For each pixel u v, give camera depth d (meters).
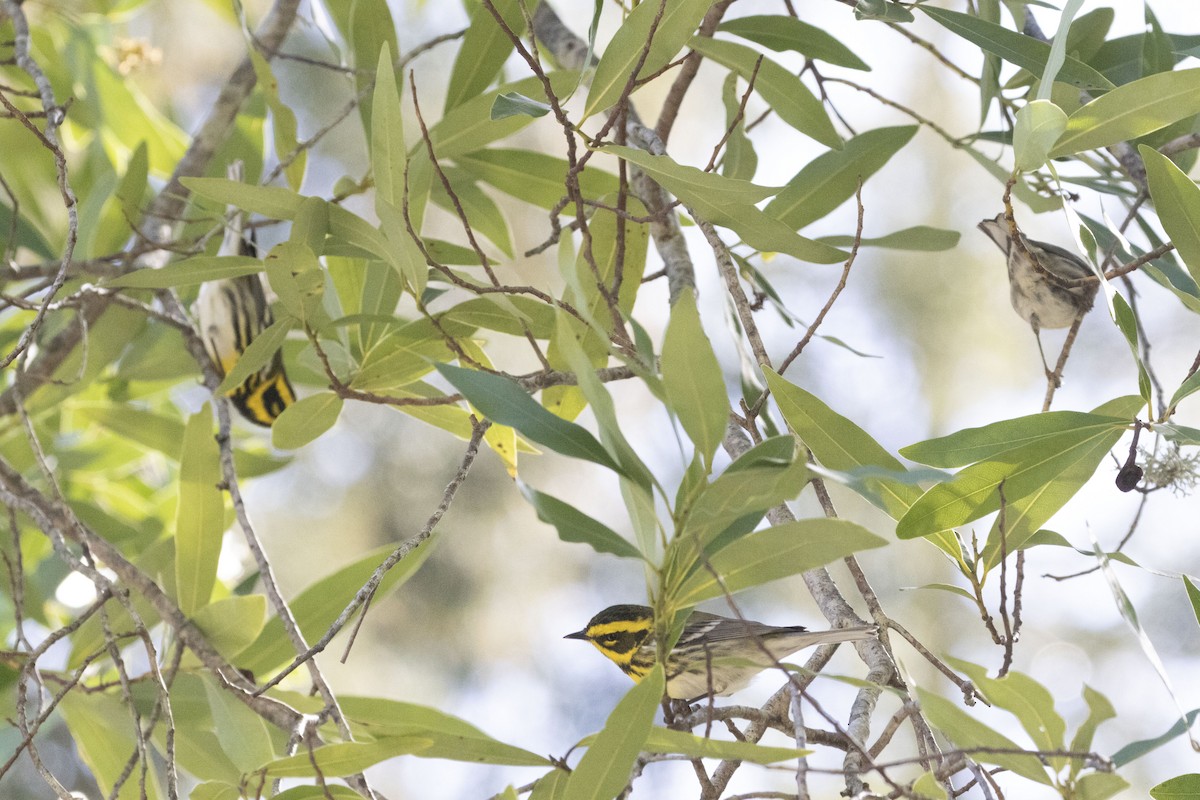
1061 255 7.54
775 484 4.32
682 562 4.58
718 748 4.58
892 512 5.46
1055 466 5.14
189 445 7.54
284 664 7.95
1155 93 4.93
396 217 5.59
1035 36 7.62
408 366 6.71
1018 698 4.79
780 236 5.77
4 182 7.97
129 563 7.21
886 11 6.23
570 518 4.68
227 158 10.84
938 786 5.04
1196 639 17.92
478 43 7.50
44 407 9.25
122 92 11.02
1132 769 17.17
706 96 16.33
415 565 8.09
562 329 4.35
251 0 15.41
